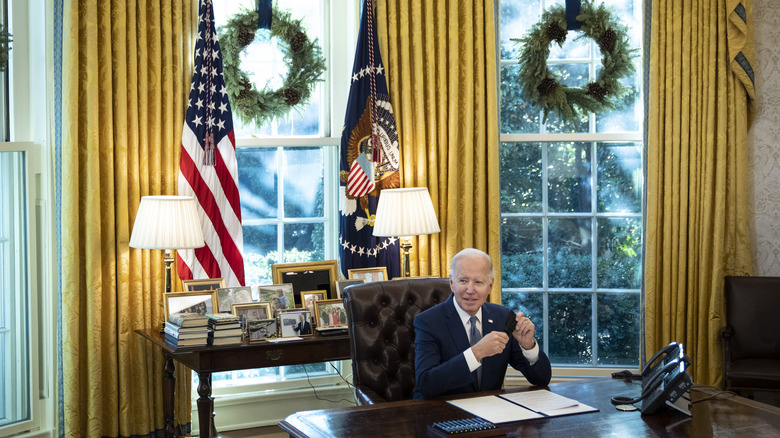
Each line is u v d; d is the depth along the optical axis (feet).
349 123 15.34
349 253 15.33
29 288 13.82
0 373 13.71
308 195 16.33
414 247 15.58
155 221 12.80
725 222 16.10
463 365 8.83
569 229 17.01
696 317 16.08
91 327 13.57
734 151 15.97
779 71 16.33
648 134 16.10
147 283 14.07
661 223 16.19
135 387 14.03
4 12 13.62
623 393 9.10
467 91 15.61
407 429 7.68
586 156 16.94
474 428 7.50
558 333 17.08
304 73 15.72
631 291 16.96
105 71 13.65
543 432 7.62
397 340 10.82
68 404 13.56
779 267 16.48
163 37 14.15
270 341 12.76
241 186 15.85
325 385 16.38
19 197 13.76
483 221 15.80
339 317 13.55
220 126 14.58
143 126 13.97
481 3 15.57
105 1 13.58
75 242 13.47
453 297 9.92
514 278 17.04
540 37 16.25
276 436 15.08
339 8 16.30
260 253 16.05
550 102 16.34
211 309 13.42
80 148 13.62
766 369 14.43
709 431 7.68
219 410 15.42
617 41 16.24
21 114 13.79
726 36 15.83
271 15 15.48
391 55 15.48
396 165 15.42
